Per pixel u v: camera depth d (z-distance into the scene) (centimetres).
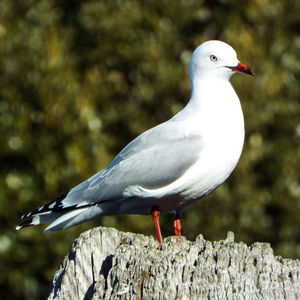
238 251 555
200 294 525
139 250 584
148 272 548
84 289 619
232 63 800
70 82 1350
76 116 1341
